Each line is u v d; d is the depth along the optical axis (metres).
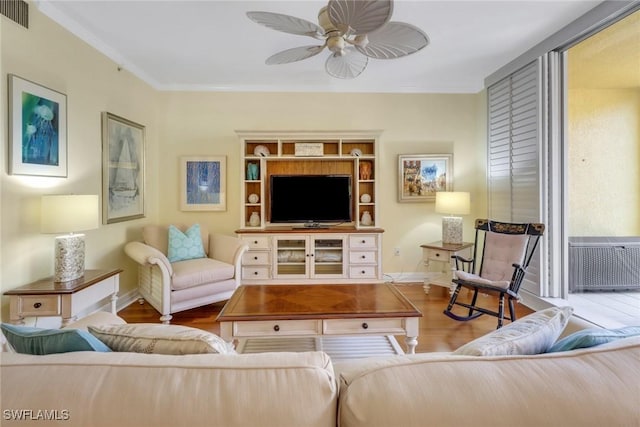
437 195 3.81
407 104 4.13
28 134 2.14
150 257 2.69
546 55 2.93
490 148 3.85
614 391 0.61
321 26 1.96
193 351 0.86
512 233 2.98
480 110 4.07
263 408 0.60
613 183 2.76
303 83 4.00
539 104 2.98
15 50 2.06
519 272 2.63
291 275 3.79
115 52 3.08
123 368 0.66
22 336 0.89
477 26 2.68
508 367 0.66
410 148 4.16
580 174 2.88
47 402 0.60
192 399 0.61
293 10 2.42
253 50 3.08
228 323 1.93
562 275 2.97
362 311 2.00
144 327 1.00
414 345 2.02
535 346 0.92
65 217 2.11
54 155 2.35
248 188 4.12
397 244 4.20
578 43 2.71
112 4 2.33
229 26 2.65
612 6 2.29
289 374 0.66
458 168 4.17
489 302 3.35
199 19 2.54
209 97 4.05
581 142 2.86
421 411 0.59
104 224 2.95
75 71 2.58
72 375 0.64
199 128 4.06
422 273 4.20
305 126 4.10
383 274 4.19
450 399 0.60
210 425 0.59
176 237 3.33
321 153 3.83
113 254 3.10
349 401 0.62
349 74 2.55
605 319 2.56
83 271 2.29
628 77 2.54
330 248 3.85
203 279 2.97
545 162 2.98
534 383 0.62
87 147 2.72
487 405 0.59
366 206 4.18
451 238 3.75
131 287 3.41
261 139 3.82
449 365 0.67
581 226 2.91
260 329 1.95
